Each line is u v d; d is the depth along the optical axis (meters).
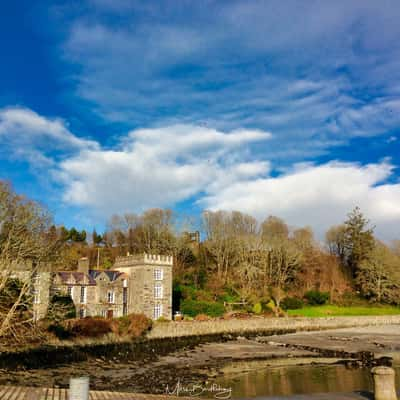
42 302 53.84
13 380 34.56
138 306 68.38
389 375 20.22
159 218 102.44
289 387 32.72
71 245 102.38
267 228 114.31
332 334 71.25
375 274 98.94
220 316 75.88
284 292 95.44
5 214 43.59
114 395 23.23
